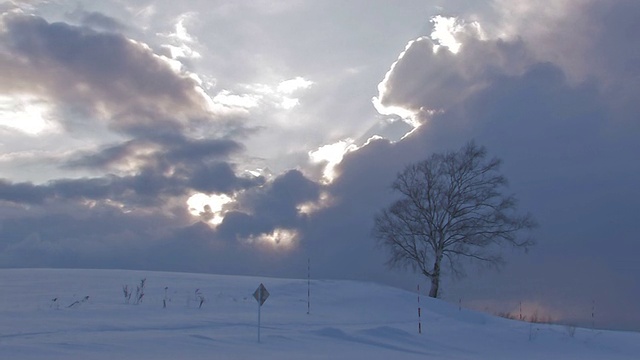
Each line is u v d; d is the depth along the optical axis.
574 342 31.28
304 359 19.19
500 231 48.56
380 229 49.78
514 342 29.95
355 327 28.14
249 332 23.92
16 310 25.14
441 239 49.06
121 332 21.69
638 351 30.28
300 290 38.88
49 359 16.36
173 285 37.56
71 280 37.88
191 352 19.08
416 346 25.89
